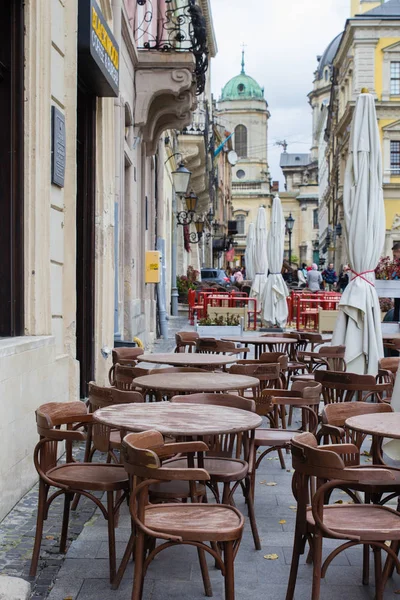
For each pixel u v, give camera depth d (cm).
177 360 808
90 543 506
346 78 5881
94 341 998
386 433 439
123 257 1248
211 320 1875
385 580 416
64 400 759
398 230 5331
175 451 410
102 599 422
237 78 11662
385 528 393
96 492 639
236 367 713
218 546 456
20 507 578
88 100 979
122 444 390
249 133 11588
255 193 11481
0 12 676
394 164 5347
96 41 844
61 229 779
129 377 711
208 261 5475
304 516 406
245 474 495
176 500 498
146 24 1717
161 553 498
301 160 13250
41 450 467
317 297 2488
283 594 435
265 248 2639
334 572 471
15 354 584
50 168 712
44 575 454
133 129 1412
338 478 379
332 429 471
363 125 1018
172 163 2805
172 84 1413
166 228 2634
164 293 2080
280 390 627
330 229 7331
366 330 1002
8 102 681
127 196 1390
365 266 1015
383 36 5306
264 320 2197
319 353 978
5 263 681
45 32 693
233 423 455
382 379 956
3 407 549
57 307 770
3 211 681
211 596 429
